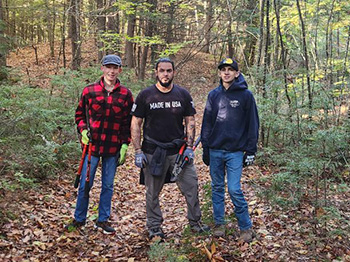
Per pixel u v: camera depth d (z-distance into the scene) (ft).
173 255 10.75
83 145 13.55
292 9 24.94
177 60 67.92
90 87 13.28
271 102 19.19
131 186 19.97
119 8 35.83
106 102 13.05
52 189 17.15
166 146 12.50
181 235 13.19
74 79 25.09
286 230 12.75
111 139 13.32
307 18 23.79
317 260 10.62
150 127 12.59
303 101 17.97
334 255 11.00
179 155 12.50
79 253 12.01
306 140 16.60
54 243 12.42
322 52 26.71
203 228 12.85
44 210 14.79
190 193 12.76
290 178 14.33
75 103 24.17
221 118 12.10
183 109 12.60
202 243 11.99
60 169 19.17
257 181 17.31
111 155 13.42
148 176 12.76
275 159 17.24
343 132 16.76
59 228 13.58
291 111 18.04
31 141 18.92
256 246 11.68
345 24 21.94
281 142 20.48
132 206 17.02
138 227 14.38
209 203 15.23
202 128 12.72
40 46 88.38
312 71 19.74
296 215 13.65
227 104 12.06
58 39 94.48
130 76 38.27
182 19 42.14
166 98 12.35
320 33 25.58
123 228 14.23
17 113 19.29
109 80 13.11
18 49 78.38
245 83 12.13
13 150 17.52
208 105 12.51
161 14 38.27
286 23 25.53
